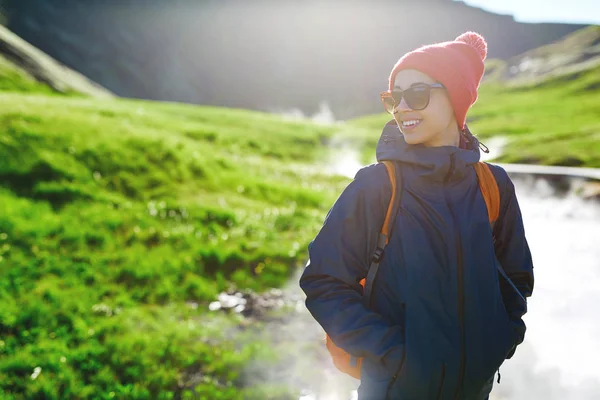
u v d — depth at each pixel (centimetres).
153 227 1097
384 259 219
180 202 1313
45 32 17475
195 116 5094
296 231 1229
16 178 1227
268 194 1633
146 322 715
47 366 591
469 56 232
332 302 217
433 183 222
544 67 17025
